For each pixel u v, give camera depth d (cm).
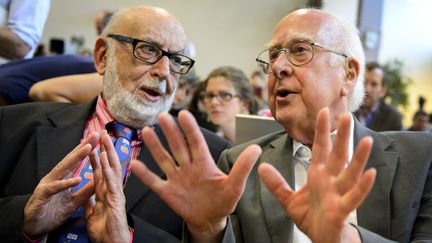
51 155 135
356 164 74
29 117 148
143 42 141
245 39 912
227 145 156
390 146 125
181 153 84
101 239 102
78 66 188
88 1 908
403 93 836
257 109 283
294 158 129
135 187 133
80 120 147
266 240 116
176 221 132
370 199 115
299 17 121
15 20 191
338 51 119
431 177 119
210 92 268
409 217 113
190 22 917
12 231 108
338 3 643
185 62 148
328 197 77
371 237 91
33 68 180
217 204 86
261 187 124
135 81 141
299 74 116
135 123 145
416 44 995
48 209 105
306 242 116
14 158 140
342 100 121
